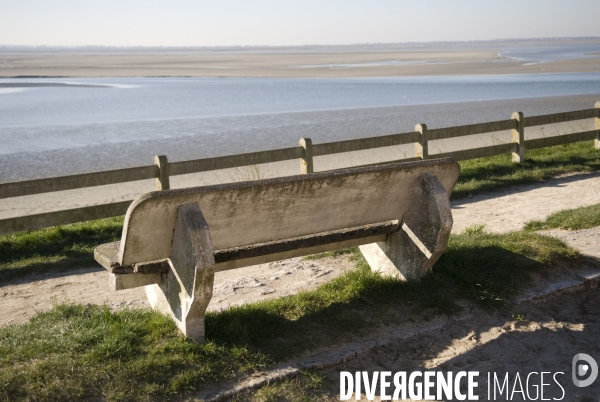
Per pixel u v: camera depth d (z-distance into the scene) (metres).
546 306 4.68
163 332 3.92
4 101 36.22
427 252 4.59
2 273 6.58
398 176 4.43
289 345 3.89
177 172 8.46
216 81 55.78
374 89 41.41
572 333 4.29
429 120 23.52
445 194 4.50
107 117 26.91
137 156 16.95
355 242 4.75
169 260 3.94
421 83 46.53
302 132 20.78
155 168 8.33
